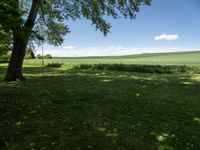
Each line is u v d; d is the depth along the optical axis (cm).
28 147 955
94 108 1475
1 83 2352
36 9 2511
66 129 1128
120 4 2828
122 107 1515
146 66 4425
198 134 1120
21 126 1158
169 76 3409
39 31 3188
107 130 1127
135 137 1063
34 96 1758
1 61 6600
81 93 1894
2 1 1431
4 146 966
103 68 4588
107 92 1970
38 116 1305
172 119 1315
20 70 2538
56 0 2900
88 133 1087
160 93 2003
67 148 952
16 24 1556
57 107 1480
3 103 1548
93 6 2845
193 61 8356
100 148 959
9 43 2522
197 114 1416
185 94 1989
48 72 3788
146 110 1465
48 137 1041
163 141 1035
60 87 2164
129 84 2456
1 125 1171
